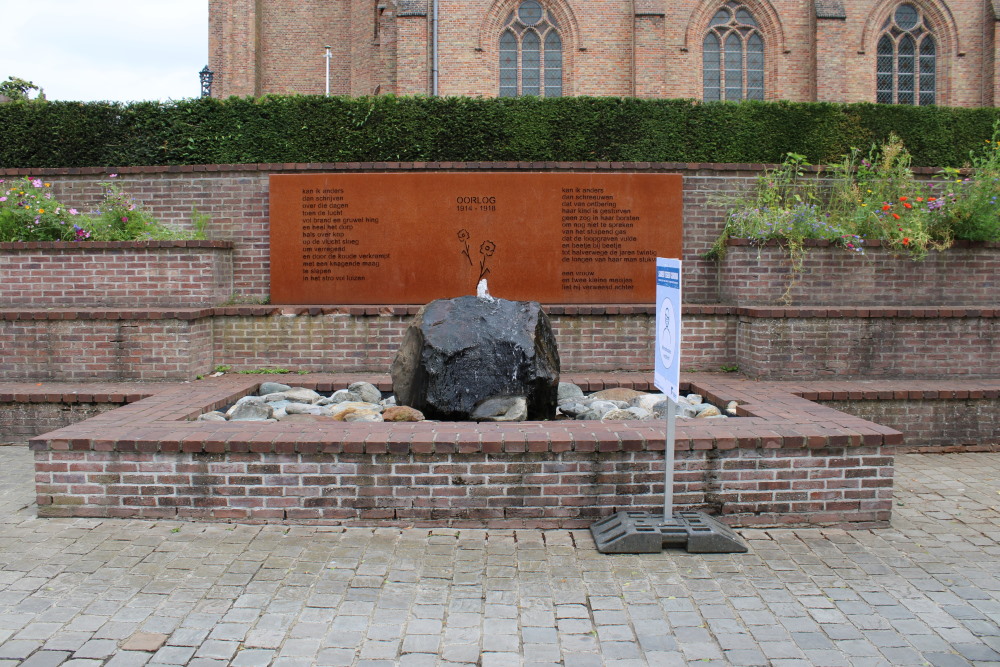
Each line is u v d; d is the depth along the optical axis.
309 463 5.54
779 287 9.99
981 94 23.94
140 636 3.90
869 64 23.56
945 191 11.25
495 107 12.01
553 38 23.00
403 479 5.54
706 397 8.23
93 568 4.75
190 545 5.14
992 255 10.29
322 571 4.74
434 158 11.99
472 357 6.64
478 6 22.41
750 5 23.34
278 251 10.63
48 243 10.11
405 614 4.18
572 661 3.69
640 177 10.62
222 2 24.72
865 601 4.39
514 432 5.74
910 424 8.15
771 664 3.68
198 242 10.09
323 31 25.73
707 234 11.08
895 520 5.85
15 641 3.83
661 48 22.22
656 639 3.92
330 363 9.79
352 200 10.57
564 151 12.02
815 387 8.35
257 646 3.81
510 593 4.46
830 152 12.59
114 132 11.90
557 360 7.38
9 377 9.16
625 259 10.64
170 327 9.08
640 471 5.59
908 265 10.12
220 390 8.20
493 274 10.58
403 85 22.36
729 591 4.51
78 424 6.12
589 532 5.47
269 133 11.89
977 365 9.18
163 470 5.60
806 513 5.68
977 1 23.70
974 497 6.49
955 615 4.22
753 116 12.31
